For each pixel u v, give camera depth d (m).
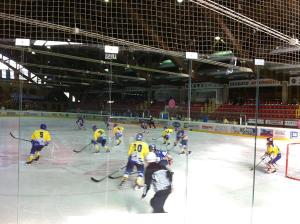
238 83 15.10
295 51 10.59
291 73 13.50
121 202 4.03
